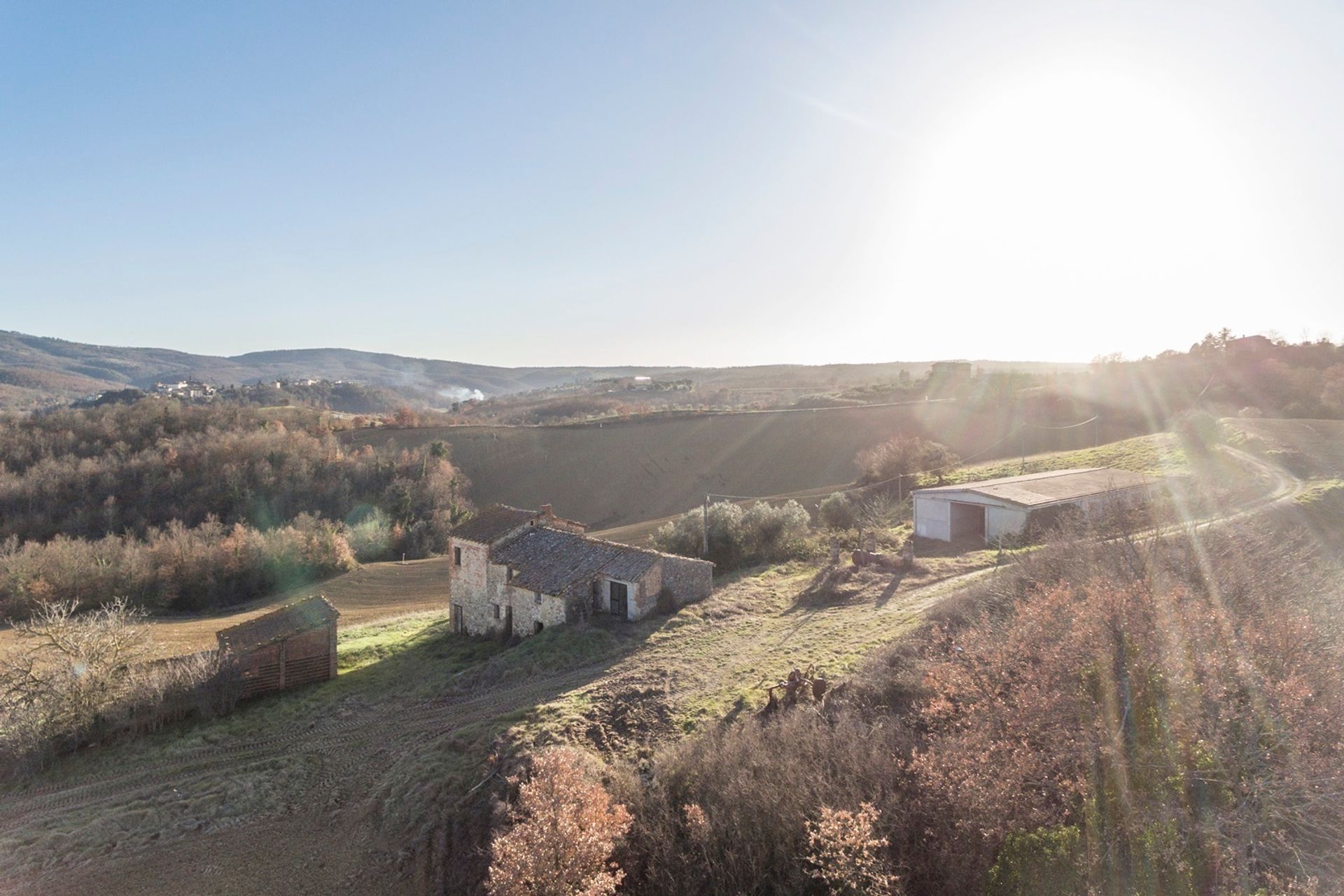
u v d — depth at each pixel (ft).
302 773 74.23
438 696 88.17
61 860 62.69
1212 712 36.01
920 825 42.19
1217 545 73.97
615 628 97.04
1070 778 38.86
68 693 86.33
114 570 207.92
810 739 51.03
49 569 201.67
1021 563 78.95
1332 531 102.01
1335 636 41.86
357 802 67.67
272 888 57.47
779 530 141.59
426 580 216.95
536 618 107.65
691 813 48.21
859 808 42.91
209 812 68.18
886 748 48.03
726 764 51.62
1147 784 36.37
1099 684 39.65
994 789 38.42
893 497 190.19
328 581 223.10
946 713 48.08
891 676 62.59
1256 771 34.45
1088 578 58.03
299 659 101.86
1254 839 32.42
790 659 76.69
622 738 64.39
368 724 84.12
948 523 140.46
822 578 111.04
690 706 68.49
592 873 44.19
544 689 81.25
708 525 140.36
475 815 58.29
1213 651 37.52
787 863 43.21
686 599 107.04
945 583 100.73
